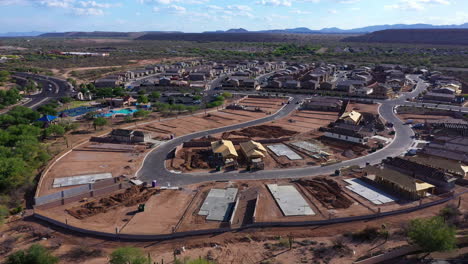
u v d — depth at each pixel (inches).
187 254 2020.2
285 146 3996.1
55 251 2062.0
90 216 2459.4
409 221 2326.5
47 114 5295.3
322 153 3698.3
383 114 5408.5
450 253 1957.4
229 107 6097.4
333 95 7042.3
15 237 2208.4
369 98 6648.6
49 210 2541.8
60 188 2950.3
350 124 4443.9
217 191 2869.1
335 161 3484.3
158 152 3865.7
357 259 1924.2
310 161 3528.5
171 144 4153.5
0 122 4717.0
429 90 7126.0
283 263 1909.4
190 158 3649.1
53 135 4485.7
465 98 6309.1
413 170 3016.7
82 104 6540.4
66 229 2313.0
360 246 2058.3
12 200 2691.9
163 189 2918.3
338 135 4215.1
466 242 2044.8
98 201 2699.3
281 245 2091.5
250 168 3348.9
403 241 2089.1
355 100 6392.7
